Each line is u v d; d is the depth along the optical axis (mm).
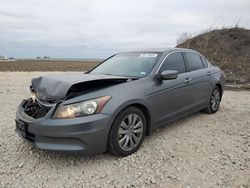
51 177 3256
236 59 16828
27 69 36500
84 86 3561
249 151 4012
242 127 5234
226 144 4305
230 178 3197
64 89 3443
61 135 3266
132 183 3109
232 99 8570
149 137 4629
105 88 3678
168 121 4648
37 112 3637
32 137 3561
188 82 5059
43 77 4031
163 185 3062
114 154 3730
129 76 4422
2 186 3043
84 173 3346
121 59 5191
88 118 3328
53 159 3727
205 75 5773
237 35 19922
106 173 3342
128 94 3738
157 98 4230
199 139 4547
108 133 3508
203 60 6148
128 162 3637
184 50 5516
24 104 4184
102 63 5430
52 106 3418
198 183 3092
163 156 3836
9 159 3730
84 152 3361
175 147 4180
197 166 3520
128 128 3787
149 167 3496
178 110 4863
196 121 5645
